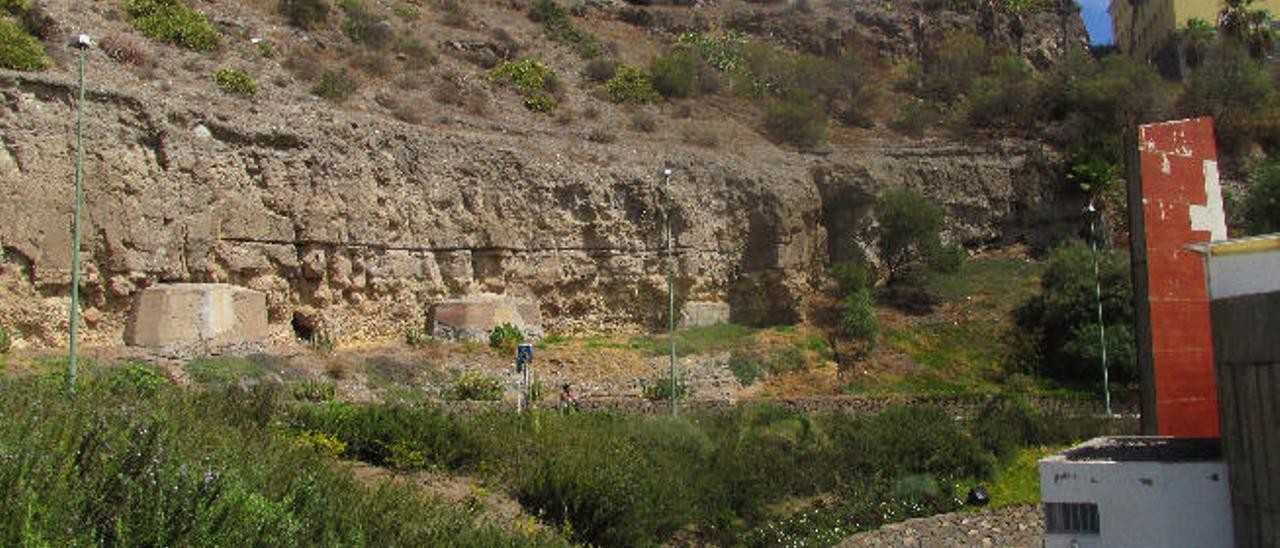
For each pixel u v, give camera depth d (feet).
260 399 54.70
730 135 154.10
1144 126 47.65
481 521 44.73
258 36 132.67
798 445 76.23
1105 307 125.08
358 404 69.67
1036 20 228.02
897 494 72.13
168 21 117.70
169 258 89.51
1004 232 165.48
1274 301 29.78
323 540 32.19
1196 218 46.47
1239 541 31.27
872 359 127.54
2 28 89.86
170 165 91.40
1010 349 130.62
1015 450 80.48
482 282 115.96
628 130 148.56
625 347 115.85
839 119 178.81
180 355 83.87
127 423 37.47
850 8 224.94
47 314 81.30
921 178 161.38
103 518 27.17
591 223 123.95
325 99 119.85
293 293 99.25
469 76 153.17
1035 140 173.37
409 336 104.94
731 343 123.13
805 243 139.44
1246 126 173.06
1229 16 205.36
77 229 68.80
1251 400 30.76
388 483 44.34
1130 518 33.58
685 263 129.49
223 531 28.35
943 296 144.97
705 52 191.11
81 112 73.46
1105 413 96.07
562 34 188.96
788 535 64.95
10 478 27.32
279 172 99.86
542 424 65.00
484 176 118.11
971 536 68.03
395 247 108.37
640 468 59.77
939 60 203.31
